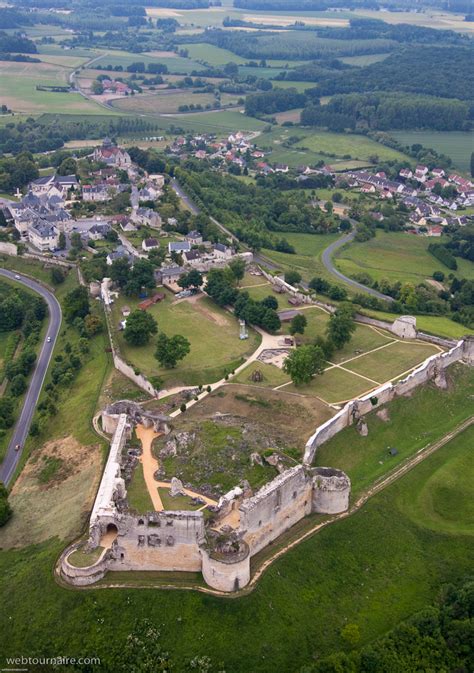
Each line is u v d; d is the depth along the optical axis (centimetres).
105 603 14712
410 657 14575
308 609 15312
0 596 15275
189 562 15475
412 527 17888
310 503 17662
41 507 18512
